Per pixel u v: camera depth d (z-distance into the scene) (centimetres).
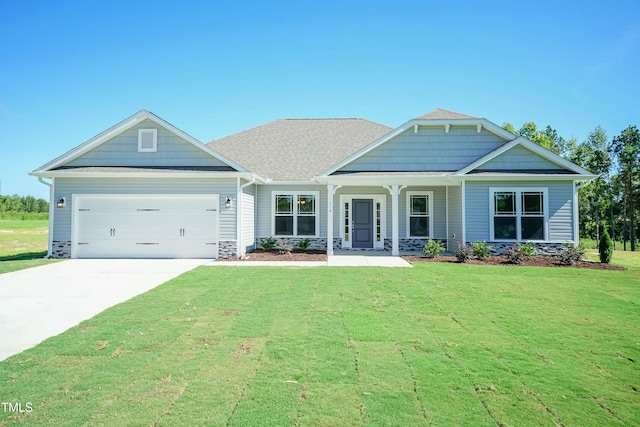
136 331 515
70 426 285
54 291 777
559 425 298
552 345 477
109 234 1332
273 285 828
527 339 498
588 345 480
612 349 467
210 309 630
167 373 382
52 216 1333
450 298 718
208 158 1371
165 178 1326
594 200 3319
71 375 376
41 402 322
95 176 1317
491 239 1314
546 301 704
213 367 397
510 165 1349
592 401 338
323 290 777
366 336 499
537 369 404
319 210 1573
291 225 1576
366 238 1586
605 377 388
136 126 1384
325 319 575
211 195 1322
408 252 1497
